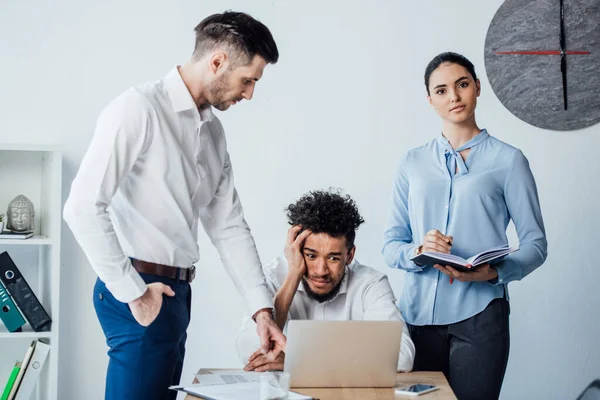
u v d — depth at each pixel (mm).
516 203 2547
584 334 3270
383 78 3277
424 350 2576
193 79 1992
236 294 3248
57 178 2908
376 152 3273
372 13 3275
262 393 1579
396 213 2725
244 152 3268
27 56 3211
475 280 2404
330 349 1797
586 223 3273
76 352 3205
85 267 3215
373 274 2365
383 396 1769
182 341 2127
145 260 1962
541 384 3273
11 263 2902
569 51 3250
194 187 2080
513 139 3279
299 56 3273
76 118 3230
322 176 3273
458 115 2574
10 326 2889
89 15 3234
